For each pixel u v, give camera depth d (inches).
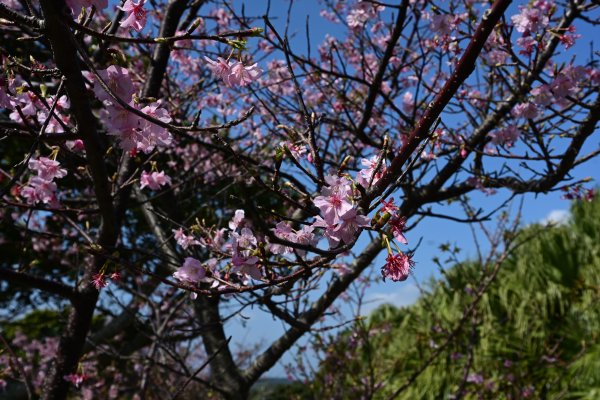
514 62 115.3
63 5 54.6
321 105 191.0
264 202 237.0
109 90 53.5
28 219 98.6
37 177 91.5
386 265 60.4
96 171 81.5
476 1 152.7
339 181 60.1
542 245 335.9
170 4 148.3
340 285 148.7
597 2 111.3
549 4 113.2
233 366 157.8
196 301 166.9
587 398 227.5
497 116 138.9
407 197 146.7
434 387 270.7
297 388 374.3
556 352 270.8
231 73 72.4
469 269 321.1
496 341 280.5
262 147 199.6
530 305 297.6
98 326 353.7
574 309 282.5
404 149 61.2
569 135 122.3
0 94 72.7
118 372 251.4
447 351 280.2
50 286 107.3
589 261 319.6
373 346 319.9
